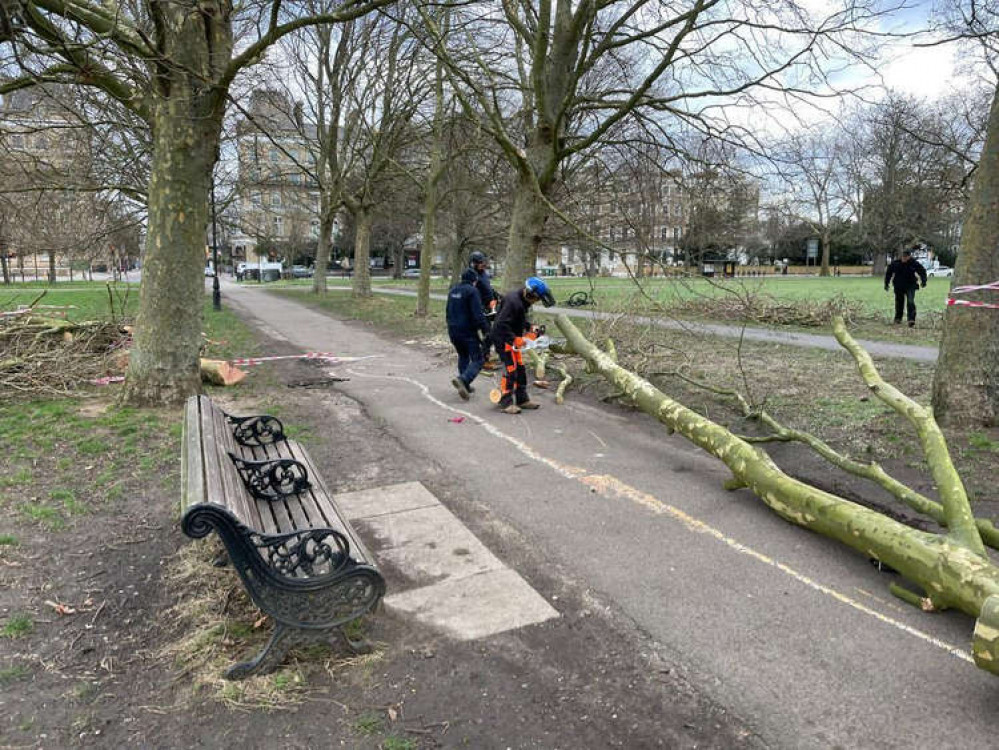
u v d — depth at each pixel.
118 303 23.72
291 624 3.04
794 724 2.73
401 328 17.67
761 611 3.60
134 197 18.02
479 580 3.94
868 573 4.01
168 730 2.72
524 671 3.09
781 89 10.77
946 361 6.64
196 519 2.84
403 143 22.27
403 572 4.05
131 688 2.98
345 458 6.29
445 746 2.62
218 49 7.66
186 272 7.88
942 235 50.06
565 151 11.89
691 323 16.05
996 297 6.33
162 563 4.12
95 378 9.75
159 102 7.49
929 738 2.65
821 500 4.23
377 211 30.88
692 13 9.61
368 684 3.00
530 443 6.79
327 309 24.84
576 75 11.31
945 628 3.43
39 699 2.90
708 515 4.91
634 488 5.48
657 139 12.95
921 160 33.47
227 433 4.69
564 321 8.62
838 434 6.73
